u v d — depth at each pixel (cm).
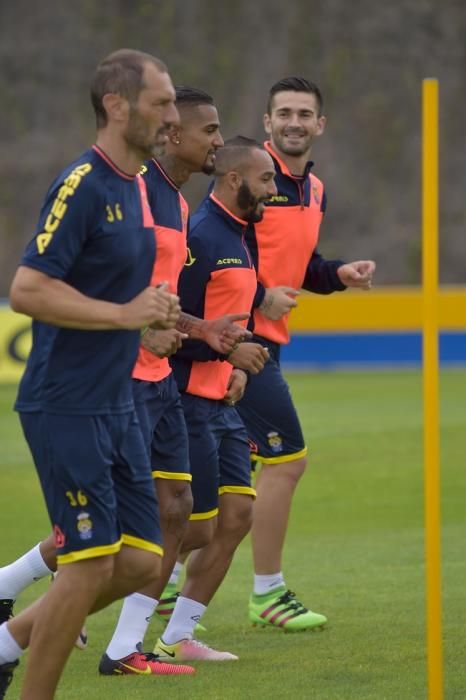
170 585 1970
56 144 10250
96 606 1381
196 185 9712
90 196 1242
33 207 10006
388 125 10294
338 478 3431
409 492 3234
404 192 10075
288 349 6444
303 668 1636
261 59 10394
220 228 1792
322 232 9881
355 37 10569
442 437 4050
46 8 10756
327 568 2364
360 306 6481
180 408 1673
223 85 10262
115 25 10656
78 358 1267
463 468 3512
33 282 1227
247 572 2391
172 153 1639
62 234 1232
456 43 10625
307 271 2116
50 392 1270
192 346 1722
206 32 10525
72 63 10594
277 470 1961
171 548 1656
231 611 2047
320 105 2044
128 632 1625
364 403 4978
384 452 3822
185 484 1662
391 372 6238
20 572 1593
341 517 2936
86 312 1230
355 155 10200
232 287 1786
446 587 2131
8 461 3741
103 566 1288
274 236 2000
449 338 6494
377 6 10675
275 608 1898
